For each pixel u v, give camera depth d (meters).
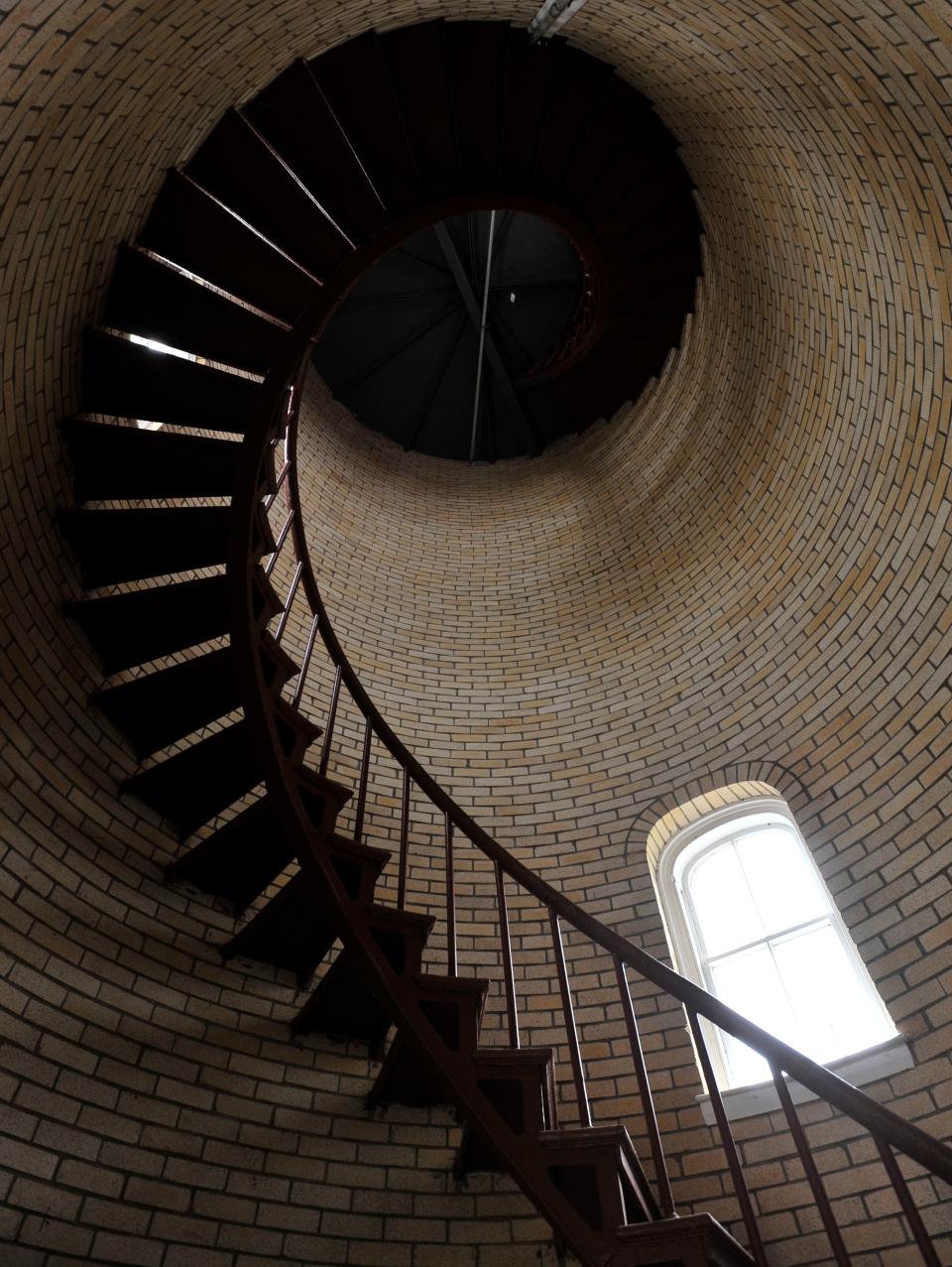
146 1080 3.13
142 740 3.98
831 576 4.80
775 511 5.39
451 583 7.00
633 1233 2.38
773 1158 3.51
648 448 7.02
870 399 4.46
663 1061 4.04
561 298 8.03
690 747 5.11
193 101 3.79
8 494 3.38
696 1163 3.63
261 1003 3.71
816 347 4.93
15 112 2.53
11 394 3.26
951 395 3.79
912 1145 2.17
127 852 3.65
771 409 5.53
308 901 3.52
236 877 3.84
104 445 3.87
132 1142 2.96
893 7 2.58
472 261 7.95
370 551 6.96
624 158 5.50
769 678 4.98
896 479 4.29
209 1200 3.03
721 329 6.14
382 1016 3.66
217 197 4.48
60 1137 2.79
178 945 3.61
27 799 3.27
